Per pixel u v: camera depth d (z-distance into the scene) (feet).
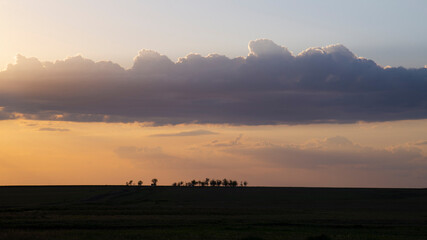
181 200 654.94
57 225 222.48
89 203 540.93
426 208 531.91
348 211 451.94
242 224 254.88
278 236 199.72
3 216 280.92
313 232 222.89
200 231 212.02
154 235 189.78
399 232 234.38
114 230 209.46
